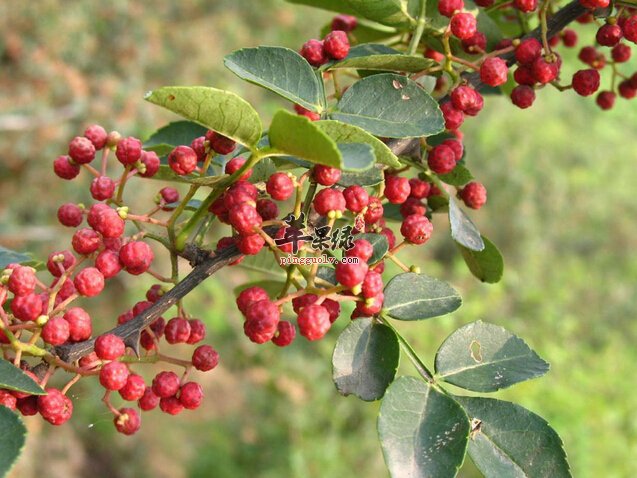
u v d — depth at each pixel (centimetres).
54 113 65
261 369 71
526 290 88
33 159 65
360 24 19
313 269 12
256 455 67
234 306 72
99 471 62
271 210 13
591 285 95
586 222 102
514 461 12
